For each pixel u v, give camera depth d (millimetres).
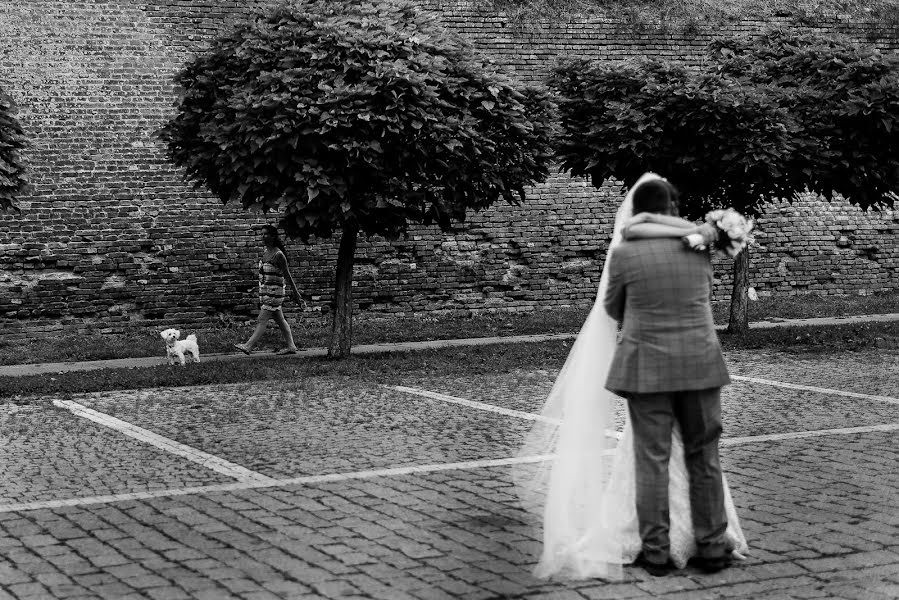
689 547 5465
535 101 14141
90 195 17250
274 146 12547
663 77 15352
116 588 5141
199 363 13891
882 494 6887
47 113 17016
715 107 14383
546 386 11969
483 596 5035
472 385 12094
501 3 19672
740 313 16500
